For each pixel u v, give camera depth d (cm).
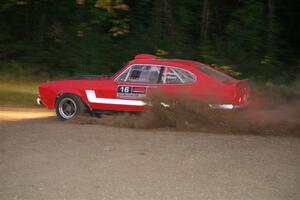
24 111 1648
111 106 1355
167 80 1305
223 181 786
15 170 845
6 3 2994
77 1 2836
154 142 1058
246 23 2889
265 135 1162
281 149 1005
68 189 746
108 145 1027
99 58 2808
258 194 726
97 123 1309
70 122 1330
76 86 1386
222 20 3162
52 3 3103
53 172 833
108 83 1359
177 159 916
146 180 790
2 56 2989
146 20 3066
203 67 1343
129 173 827
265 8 3048
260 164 886
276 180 793
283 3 3155
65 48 2870
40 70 2783
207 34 3031
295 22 3181
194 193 728
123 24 2859
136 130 1209
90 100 1372
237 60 2708
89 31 2888
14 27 3148
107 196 716
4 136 1109
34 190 742
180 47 2856
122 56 2845
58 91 1401
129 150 983
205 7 3045
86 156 937
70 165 875
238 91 1247
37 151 973
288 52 2891
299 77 2544
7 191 738
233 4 3156
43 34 3073
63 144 1032
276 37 2922
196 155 946
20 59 2944
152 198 707
